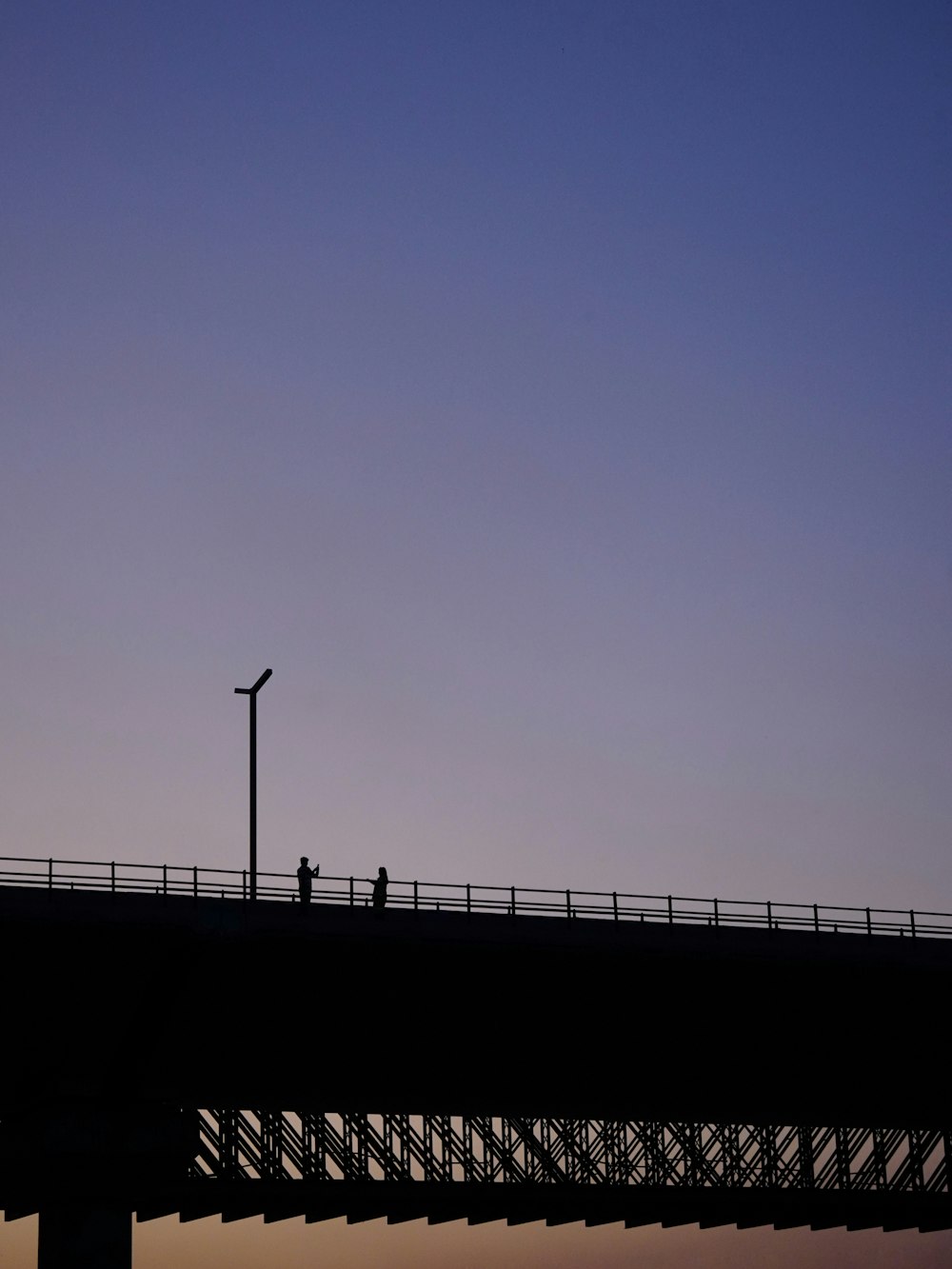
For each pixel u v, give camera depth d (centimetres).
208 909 7331
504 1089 8450
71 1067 7681
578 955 7938
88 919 7144
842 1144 9112
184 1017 7631
